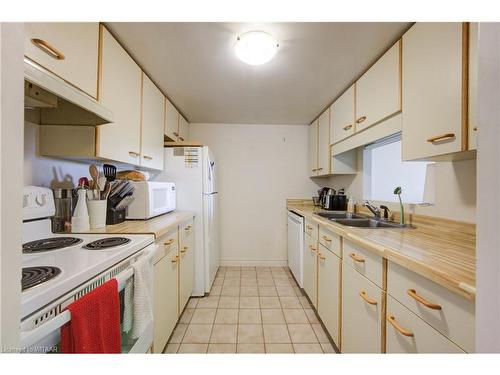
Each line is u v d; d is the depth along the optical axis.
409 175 1.85
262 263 3.28
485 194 0.38
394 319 0.94
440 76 1.03
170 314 1.62
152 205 1.78
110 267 0.86
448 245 1.03
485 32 0.39
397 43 1.35
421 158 1.17
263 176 3.29
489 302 0.38
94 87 1.19
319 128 2.85
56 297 0.62
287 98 2.35
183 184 2.37
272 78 1.93
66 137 1.23
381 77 1.51
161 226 1.47
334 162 2.48
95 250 0.96
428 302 0.75
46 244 1.03
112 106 1.35
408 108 1.24
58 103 1.11
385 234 1.28
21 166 0.38
